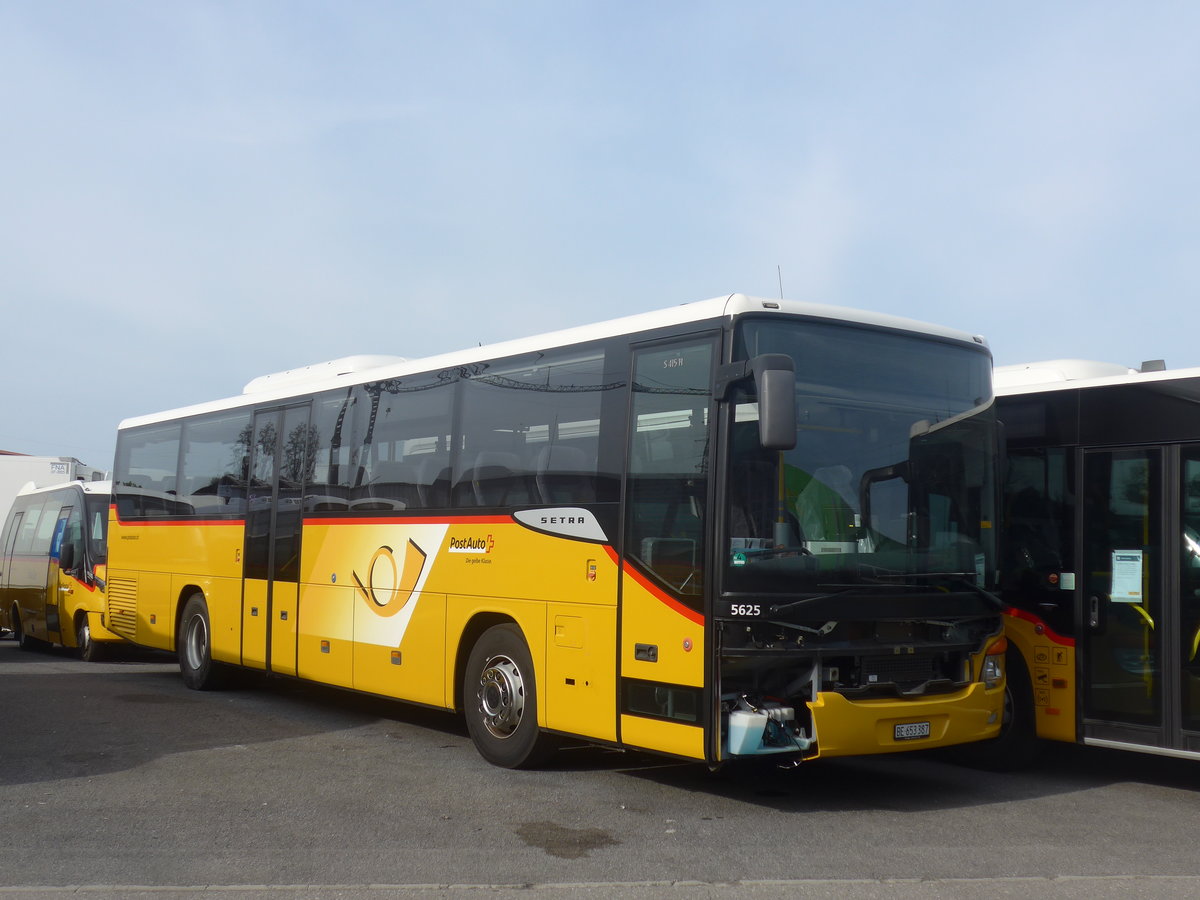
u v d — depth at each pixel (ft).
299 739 36.42
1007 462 33.14
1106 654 30.55
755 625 25.52
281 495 43.42
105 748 34.42
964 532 28.66
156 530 53.11
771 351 26.58
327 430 41.37
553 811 26.71
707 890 20.72
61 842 23.71
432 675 34.58
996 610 28.94
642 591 27.40
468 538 33.47
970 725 27.84
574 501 29.84
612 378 29.35
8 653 70.95
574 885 20.98
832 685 26.16
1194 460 29.32
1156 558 29.76
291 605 42.04
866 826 25.67
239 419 47.19
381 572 37.27
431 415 35.96
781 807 27.48
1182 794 30.04
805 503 26.30
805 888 20.89
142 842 23.76
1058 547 31.73
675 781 30.25
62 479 82.17
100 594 62.54
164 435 53.62
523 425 32.09
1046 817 26.91
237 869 21.86
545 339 31.94
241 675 49.37
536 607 30.63
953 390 29.30
